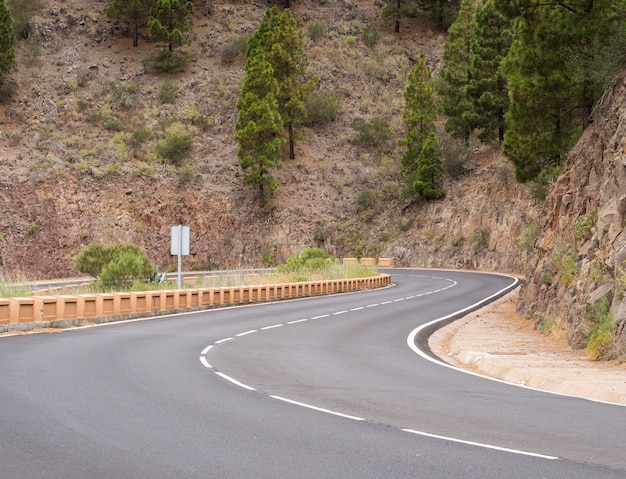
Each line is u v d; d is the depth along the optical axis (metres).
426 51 97.88
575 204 23.39
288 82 76.56
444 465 6.80
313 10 100.94
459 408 10.08
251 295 33.12
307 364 14.74
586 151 23.81
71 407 9.47
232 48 87.69
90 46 86.62
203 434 8.05
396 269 66.94
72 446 7.36
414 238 72.25
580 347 17.08
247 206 72.44
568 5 26.50
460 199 71.88
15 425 8.33
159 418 8.91
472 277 54.78
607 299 16.78
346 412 9.62
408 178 76.38
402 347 18.41
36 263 60.31
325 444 7.64
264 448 7.41
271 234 71.44
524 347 17.81
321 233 72.88
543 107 28.05
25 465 6.59
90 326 21.89
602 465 6.87
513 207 65.88
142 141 74.50
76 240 62.78
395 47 97.94
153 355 15.33
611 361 14.78
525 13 27.45
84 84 80.06
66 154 69.31
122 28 89.31
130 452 7.14
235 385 11.78
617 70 23.23
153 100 80.44
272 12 79.75
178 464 6.70
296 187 76.44
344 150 82.88
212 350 16.56
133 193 68.00
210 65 86.75
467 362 16.48
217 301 30.59
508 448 7.58
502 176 69.00
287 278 41.72
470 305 32.38
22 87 77.00
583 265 19.42
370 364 15.04
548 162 32.34
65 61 82.69
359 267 50.81
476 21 69.75
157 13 84.94
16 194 63.16
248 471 6.48
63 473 6.34
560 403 10.65
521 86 27.80
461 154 75.56
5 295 24.78
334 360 15.52
